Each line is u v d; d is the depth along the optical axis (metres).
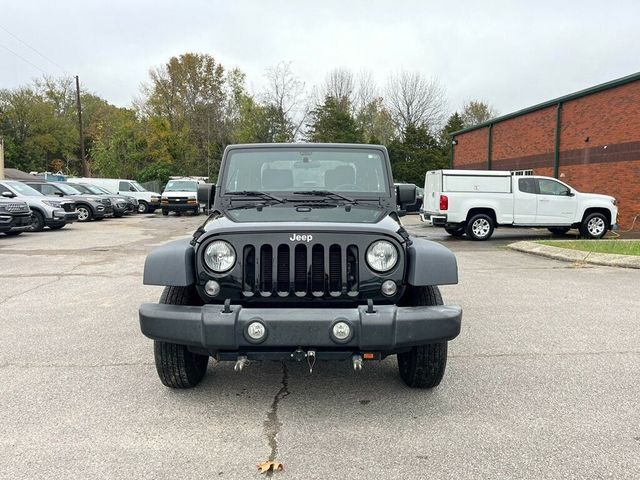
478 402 3.75
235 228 3.47
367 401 3.79
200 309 3.40
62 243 14.40
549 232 18.36
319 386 4.09
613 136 19.44
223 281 3.45
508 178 15.52
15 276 9.24
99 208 23.66
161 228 19.64
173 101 58.31
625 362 4.62
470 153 32.66
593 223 15.94
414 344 3.33
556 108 22.91
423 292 3.77
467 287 8.27
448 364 4.58
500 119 28.23
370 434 3.27
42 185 22.95
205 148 55.22
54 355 4.84
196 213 29.14
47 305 6.97
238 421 3.46
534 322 6.05
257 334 3.21
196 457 2.98
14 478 2.75
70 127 69.31
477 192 15.41
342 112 51.59
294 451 3.05
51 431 3.30
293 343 3.22
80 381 4.18
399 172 52.28
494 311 6.61
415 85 58.72
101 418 3.50
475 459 2.95
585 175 21.06
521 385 4.08
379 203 4.52
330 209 4.24
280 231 3.45
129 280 8.87
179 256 3.50
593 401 3.76
